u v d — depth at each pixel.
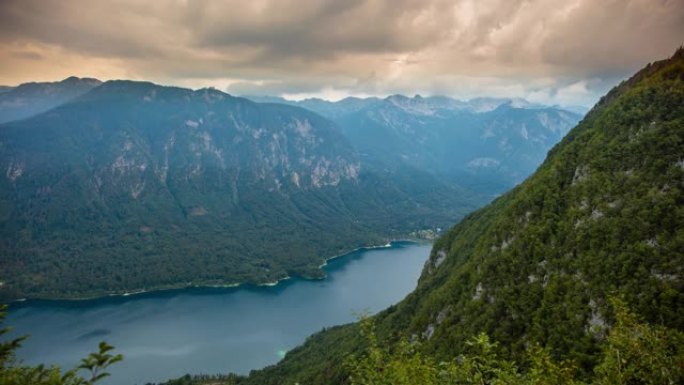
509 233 113.00
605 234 84.31
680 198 79.56
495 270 105.19
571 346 71.88
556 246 93.94
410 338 123.25
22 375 20.72
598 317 72.81
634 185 88.31
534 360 33.12
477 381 32.12
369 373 33.81
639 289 70.31
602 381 31.42
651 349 30.52
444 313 116.69
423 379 32.03
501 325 88.94
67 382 19.88
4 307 22.78
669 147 88.94
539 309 83.56
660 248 73.81
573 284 82.12
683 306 64.88
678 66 111.81
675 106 96.69
